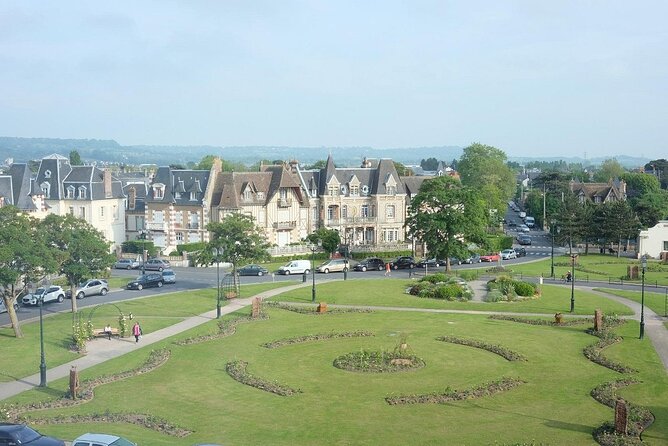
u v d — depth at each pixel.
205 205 131.38
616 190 199.12
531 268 122.56
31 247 66.75
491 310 82.56
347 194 146.12
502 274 103.94
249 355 60.81
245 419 44.53
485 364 57.91
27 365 57.94
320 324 73.69
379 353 60.50
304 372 55.53
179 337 67.19
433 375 54.62
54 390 51.06
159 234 135.62
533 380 53.34
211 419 44.53
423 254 146.38
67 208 132.00
